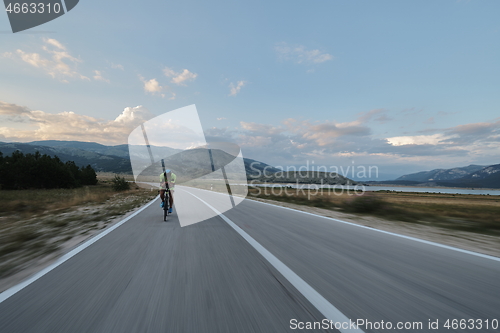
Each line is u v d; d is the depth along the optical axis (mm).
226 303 2785
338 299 2900
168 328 2271
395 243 5812
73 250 5137
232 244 5641
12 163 41219
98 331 2223
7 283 3516
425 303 2818
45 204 16984
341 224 8438
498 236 8078
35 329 2254
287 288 3217
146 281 3461
